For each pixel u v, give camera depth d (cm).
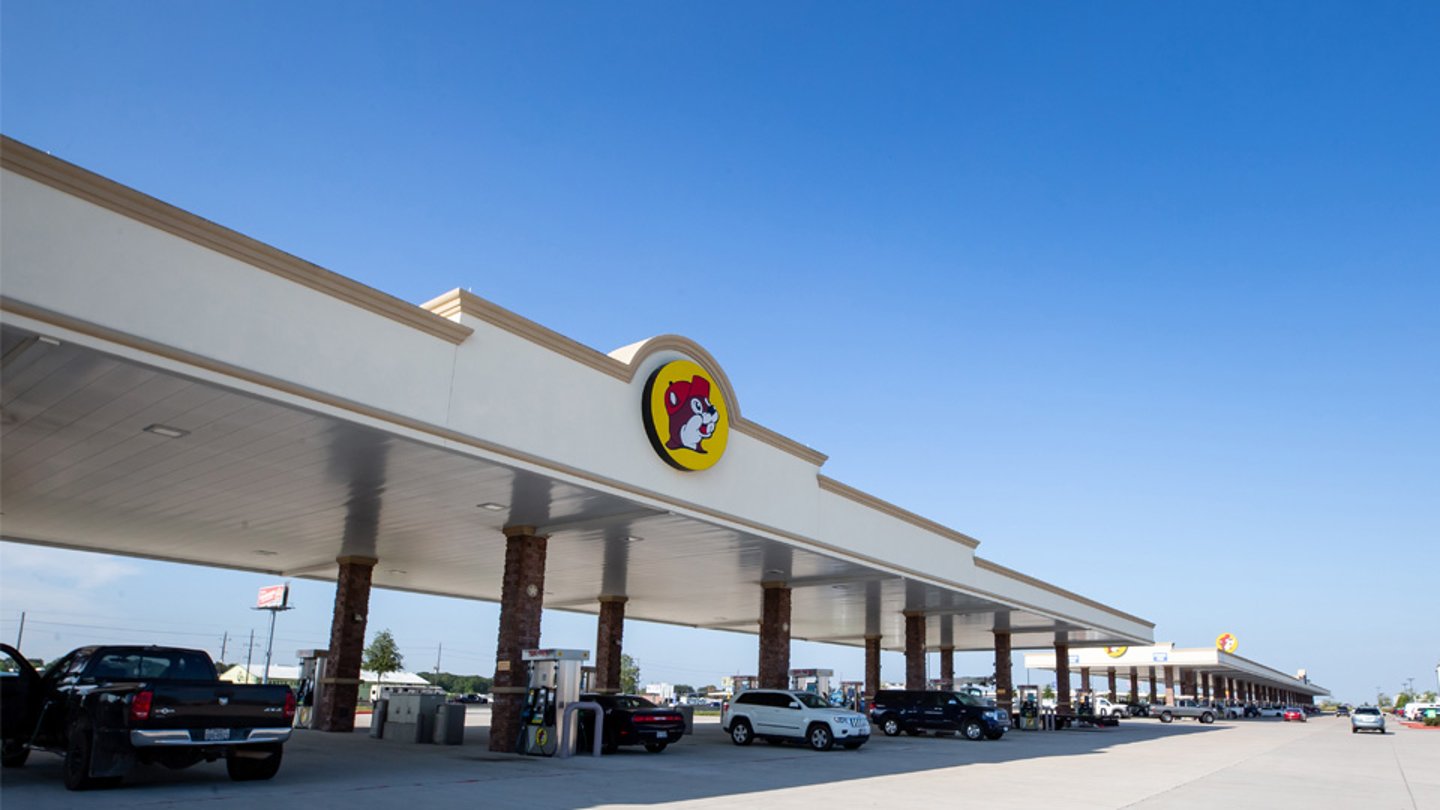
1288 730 5362
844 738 2622
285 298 1360
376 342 1473
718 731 3569
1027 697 4812
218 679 1449
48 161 1127
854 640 5741
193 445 1614
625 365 1955
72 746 1276
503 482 1809
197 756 1330
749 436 2356
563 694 2067
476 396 1623
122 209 1196
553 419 1770
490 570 3067
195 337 1248
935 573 3272
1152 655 7869
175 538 2602
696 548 2558
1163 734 4478
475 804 1267
